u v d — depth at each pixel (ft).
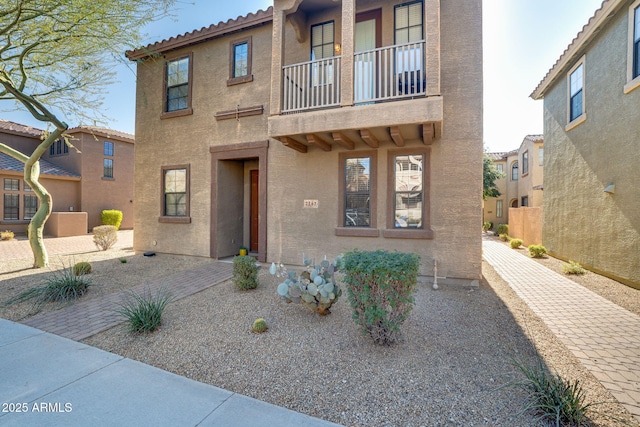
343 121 21.21
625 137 25.14
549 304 19.88
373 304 12.50
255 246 34.30
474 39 22.52
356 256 13.12
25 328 15.72
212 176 31.32
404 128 20.94
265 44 29.04
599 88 28.99
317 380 10.82
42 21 23.47
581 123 32.42
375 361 11.98
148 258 32.65
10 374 11.36
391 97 20.88
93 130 69.67
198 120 32.24
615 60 26.53
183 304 18.89
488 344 13.64
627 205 24.86
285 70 24.73
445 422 8.68
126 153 80.33
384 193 24.53
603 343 14.15
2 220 58.18
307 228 27.12
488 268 32.60
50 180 65.41
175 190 33.99
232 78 30.30
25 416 8.98
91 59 28.25
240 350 13.05
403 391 10.09
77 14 22.29
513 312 18.04
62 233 60.18
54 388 10.43
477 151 22.45
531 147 69.10
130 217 81.15
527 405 8.95
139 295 20.54
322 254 26.55
